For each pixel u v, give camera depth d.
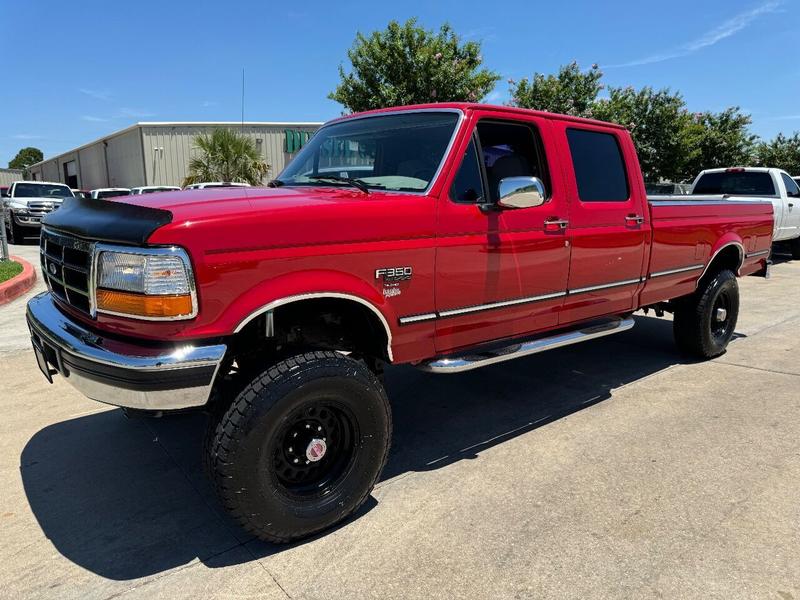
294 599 2.52
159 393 2.50
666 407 4.66
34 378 5.23
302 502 2.85
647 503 3.24
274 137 29.12
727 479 3.49
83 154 40.44
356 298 2.97
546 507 3.21
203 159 23.89
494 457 3.83
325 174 4.04
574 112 19.61
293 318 3.11
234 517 2.69
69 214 3.06
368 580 2.63
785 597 2.49
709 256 5.58
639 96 22.25
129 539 2.95
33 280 9.71
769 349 6.31
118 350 2.54
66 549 2.87
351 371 2.89
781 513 3.12
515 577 2.64
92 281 2.65
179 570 2.71
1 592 2.56
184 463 3.74
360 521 3.10
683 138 22.09
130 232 2.52
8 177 53.28
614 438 4.09
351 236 2.94
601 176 4.47
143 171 29.20
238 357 2.98
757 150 31.22
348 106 17.98
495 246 3.60
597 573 2.66
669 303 5.84
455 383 5.30
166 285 2.46
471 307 3.57
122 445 3.98
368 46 17.28
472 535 2.96
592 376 5.47
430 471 3.66
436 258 3.31
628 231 4.60
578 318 4.46
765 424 4.29
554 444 4.01
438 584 2.60
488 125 3.72
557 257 4.04
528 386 5.21
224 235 2.55
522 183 3.34
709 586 2.56
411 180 3.48
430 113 3.72
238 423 2.61
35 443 4.00
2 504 3.26
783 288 10.30
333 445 3.02
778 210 12.64
